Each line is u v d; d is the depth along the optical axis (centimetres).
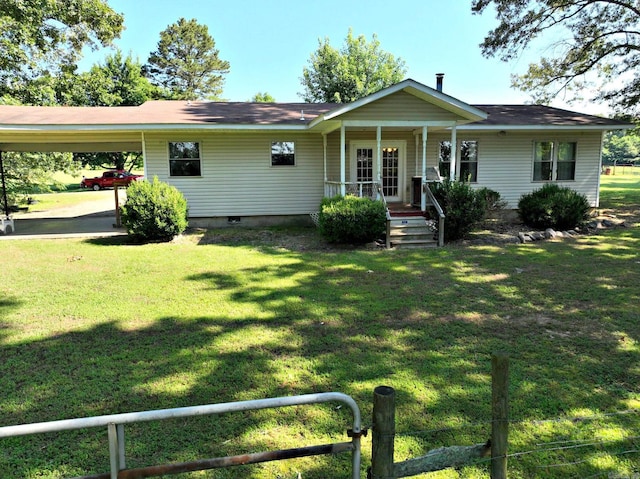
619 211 1509
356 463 201
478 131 1430
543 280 689
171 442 295
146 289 667
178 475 264
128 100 3844
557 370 391
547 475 264
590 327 492
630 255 860
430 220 1084
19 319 536
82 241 1103
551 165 1497
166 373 393
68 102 2358
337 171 1378
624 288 635
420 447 287
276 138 1331
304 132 1342
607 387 362
